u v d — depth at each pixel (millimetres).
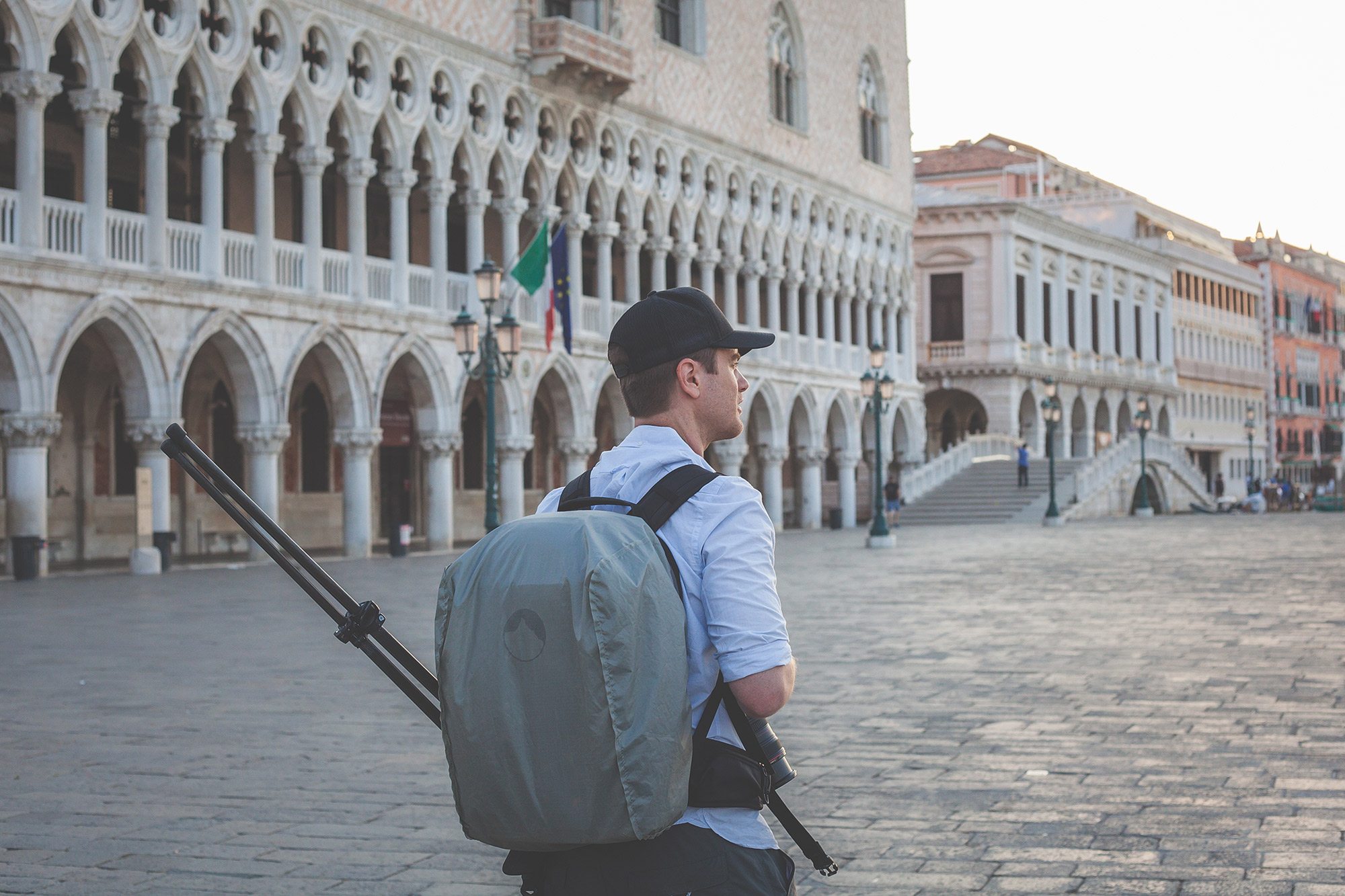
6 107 30703
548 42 39000
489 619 2844
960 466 60906
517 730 2785
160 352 28812
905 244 61969
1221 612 17781
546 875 2998
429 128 35906
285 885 6504
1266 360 109500
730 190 49219
